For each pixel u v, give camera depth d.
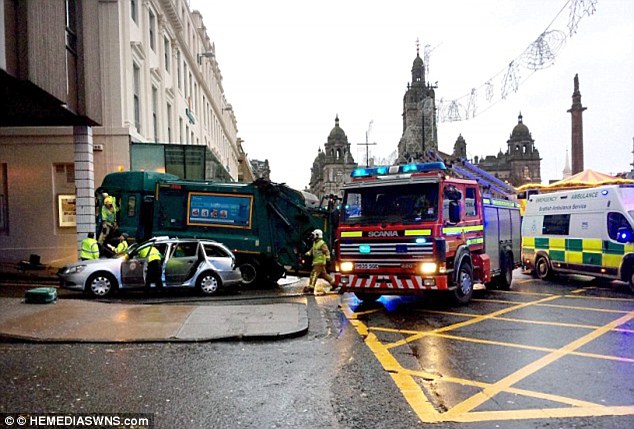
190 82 36.16
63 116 13.52
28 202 19.44
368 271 10.66
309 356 7.03
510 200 15.57
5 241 19.31
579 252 15.16
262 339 8.00
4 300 10.91
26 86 10.10
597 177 23.59
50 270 17.88
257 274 15.83
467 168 21.16
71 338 7.73
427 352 7.23
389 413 4.87
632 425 4.52
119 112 19.80
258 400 5.24
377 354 7.14
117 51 19.88
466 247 11.30
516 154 81.31
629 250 13.45
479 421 4.65
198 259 13.24
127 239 15.38
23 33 9.64
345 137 89.94
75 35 13.38
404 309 10.98
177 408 5.01
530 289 14.29
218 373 6.18
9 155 19.39
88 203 16.62
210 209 15.91
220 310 10.15
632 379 5.88
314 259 14.01
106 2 19.86
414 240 10.19
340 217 11.27
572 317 9.82
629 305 11.27
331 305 11.78
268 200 15.95
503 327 8.91
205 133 43.06
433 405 5.09
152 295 13.40
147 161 20.61
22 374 6.11
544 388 5.59
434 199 10.32
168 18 28.97
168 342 7.76
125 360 6.76
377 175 11.19
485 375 6.12
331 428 4.52
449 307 11.13
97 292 12.44
